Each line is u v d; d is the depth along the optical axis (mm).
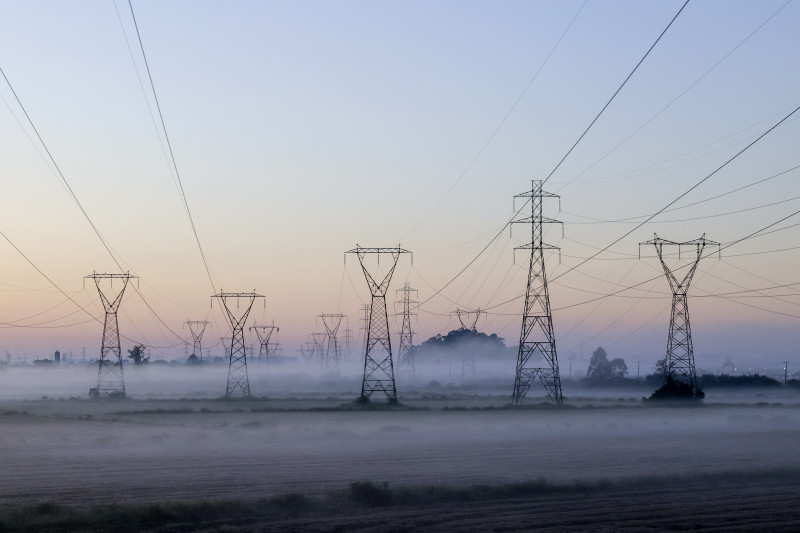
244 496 37594
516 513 32656
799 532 29344
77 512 31141
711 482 42375
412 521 30625
